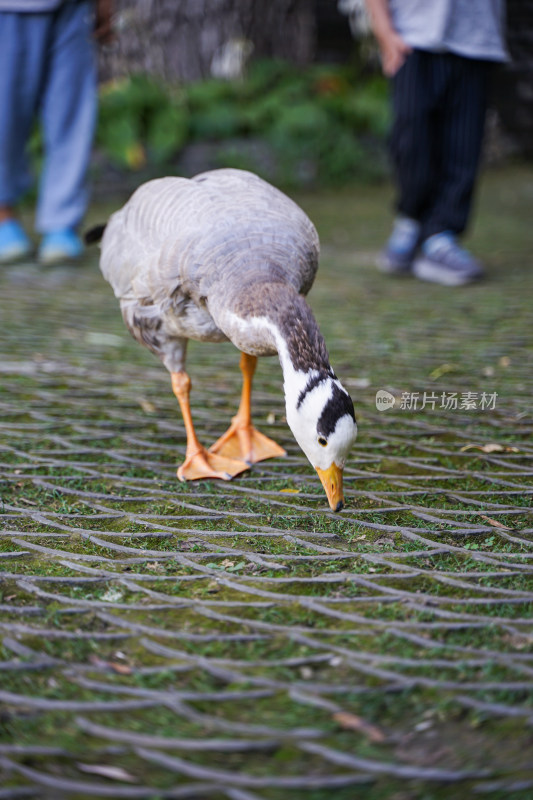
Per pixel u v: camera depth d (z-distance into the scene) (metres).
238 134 13.30
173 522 4.22
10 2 8.11
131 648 3.20
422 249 8.62
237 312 4.01
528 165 15.42
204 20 13.64
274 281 4.05
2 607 3.42
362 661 3.09
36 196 11.79
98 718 2.83
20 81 8.41
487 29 7.86
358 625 3.32
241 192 4.53
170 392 5.88
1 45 8.27
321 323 7.25
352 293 8.16
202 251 4.23
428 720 2.80
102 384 6.00
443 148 8.33
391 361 6.39
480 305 7.73
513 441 5.13
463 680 2.98
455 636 3.24
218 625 3.34
